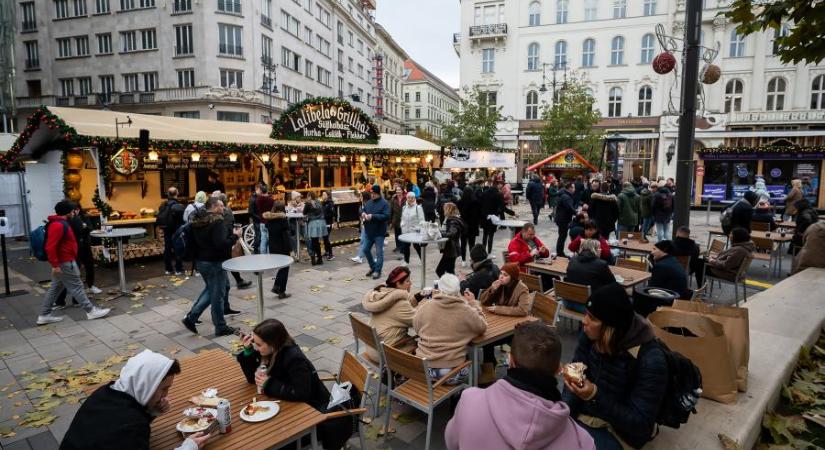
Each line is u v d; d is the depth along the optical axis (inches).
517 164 1439.5
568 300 205.2
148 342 219.6
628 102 1344.7
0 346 215.2
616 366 91.3
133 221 408.2
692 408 92.1
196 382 116.2
